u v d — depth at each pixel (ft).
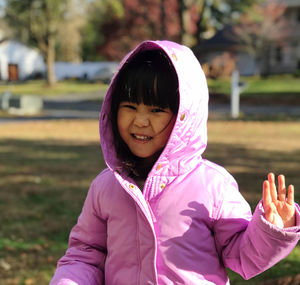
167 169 4.68
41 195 17.46
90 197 5.20
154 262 4.43
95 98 88.22
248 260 4.28
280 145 31.01
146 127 4.65
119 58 112.27
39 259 11.23
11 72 154.20
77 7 126.11
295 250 11.49
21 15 120.78
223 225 4.58
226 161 24.11
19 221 14.24
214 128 43.01
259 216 4.02
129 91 4.58
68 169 22.67
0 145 31.99
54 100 84.64
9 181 19.90
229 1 91.09
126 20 104.58
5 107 63.77
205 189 4.63
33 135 38.50
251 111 61.72
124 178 4.80
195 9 97.40
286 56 115.75
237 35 116.47
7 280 10.02
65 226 13.74
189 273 4.44
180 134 4.56
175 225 4.51
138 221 4.61
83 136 38.04
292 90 82.43
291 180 19.12
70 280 4.83
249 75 120.78
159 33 96.63
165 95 4.55
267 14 108.06
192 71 4.68
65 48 167.22
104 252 5.28
